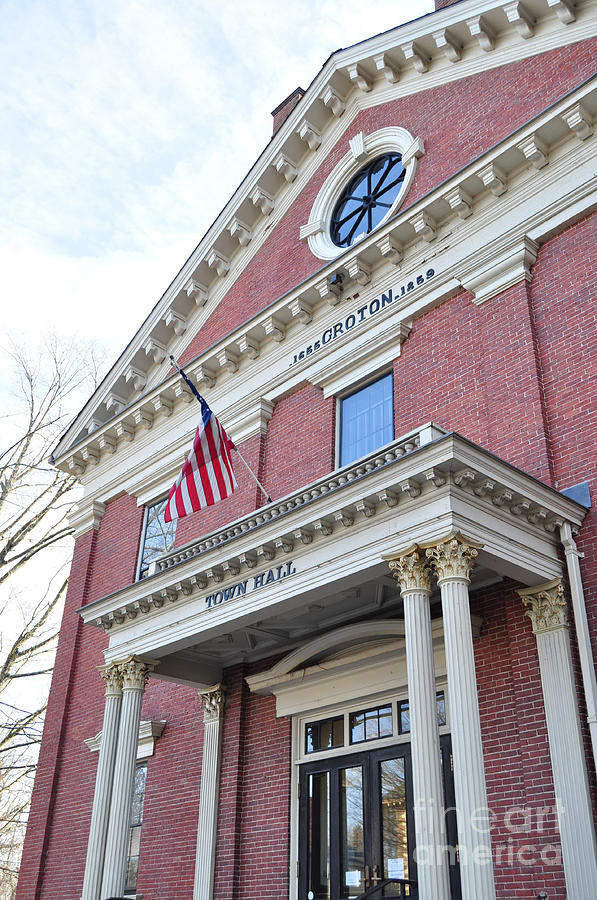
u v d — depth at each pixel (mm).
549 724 9977
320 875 12875
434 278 14320
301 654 13625
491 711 10922
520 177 13641
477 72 15531
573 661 10188
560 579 10508
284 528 11570
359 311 15766
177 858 15102
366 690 12883
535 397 12016
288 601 11570
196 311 20703
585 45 13836
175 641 13188
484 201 14070
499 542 10008
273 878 13375
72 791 18719
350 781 12930
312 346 16594
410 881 10742
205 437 13812
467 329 13633
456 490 9812
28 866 18719
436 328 14188
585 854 9156
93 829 13016
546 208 12961
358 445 15047
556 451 11609
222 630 12734
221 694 15320
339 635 12914
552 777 9898
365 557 10477
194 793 15414
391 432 14445
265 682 14430
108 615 14391
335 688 13414
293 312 16797
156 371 21344
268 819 13859
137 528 20281
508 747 10586
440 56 16312
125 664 13891
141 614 14047
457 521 9648
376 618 12945
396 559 9945
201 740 15805
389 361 14781
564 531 10695
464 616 9195
